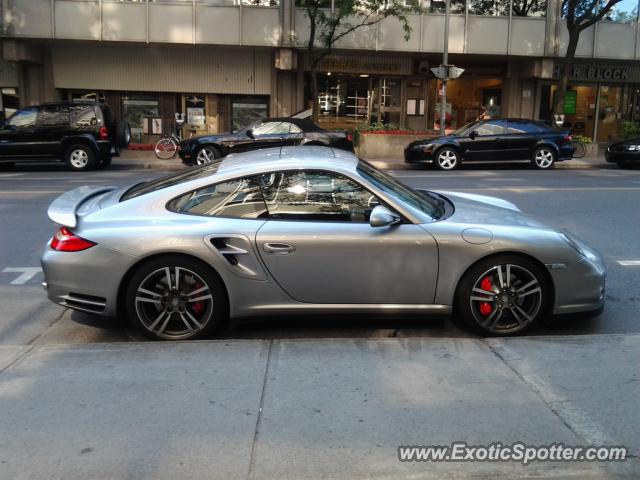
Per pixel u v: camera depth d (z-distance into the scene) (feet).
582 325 16.33
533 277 14.80
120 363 12.96
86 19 70.69
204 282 14.53
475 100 83.61
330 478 9.11
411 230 14.58
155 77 77.87
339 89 80.94
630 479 9.16
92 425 10.44
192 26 71.77
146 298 14.60
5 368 12.74
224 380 12.12
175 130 79.77
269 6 72.02
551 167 59.57
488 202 18.33
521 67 81.25
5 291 19.30
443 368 12.66
